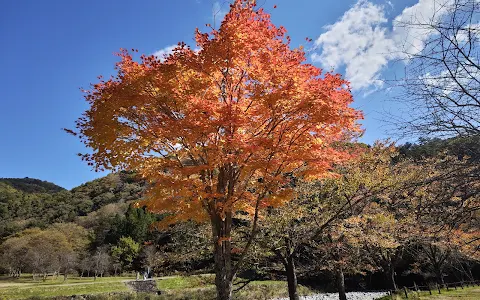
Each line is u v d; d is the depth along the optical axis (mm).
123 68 7461
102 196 75188
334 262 12289
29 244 49750
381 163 11227
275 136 7145
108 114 6980
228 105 6613
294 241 10586
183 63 6750
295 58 6719
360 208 10172
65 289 25141
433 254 19875
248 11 6945
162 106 7242
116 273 44531
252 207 8883
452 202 4090
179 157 8102
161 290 24516
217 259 7820
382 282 30047
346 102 6566
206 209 8102
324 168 7348
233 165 7910
